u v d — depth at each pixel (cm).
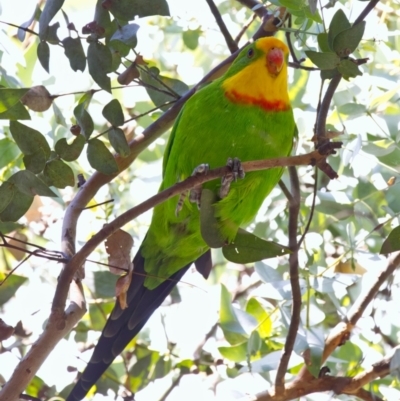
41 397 848
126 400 790
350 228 824
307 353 736
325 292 809
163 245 846
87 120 586
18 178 557
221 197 723
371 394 748
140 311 841
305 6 632
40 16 600
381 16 911
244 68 782
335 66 584
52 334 590
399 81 846
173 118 776
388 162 829
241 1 859
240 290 1019
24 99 605
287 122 791
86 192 709
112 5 580
